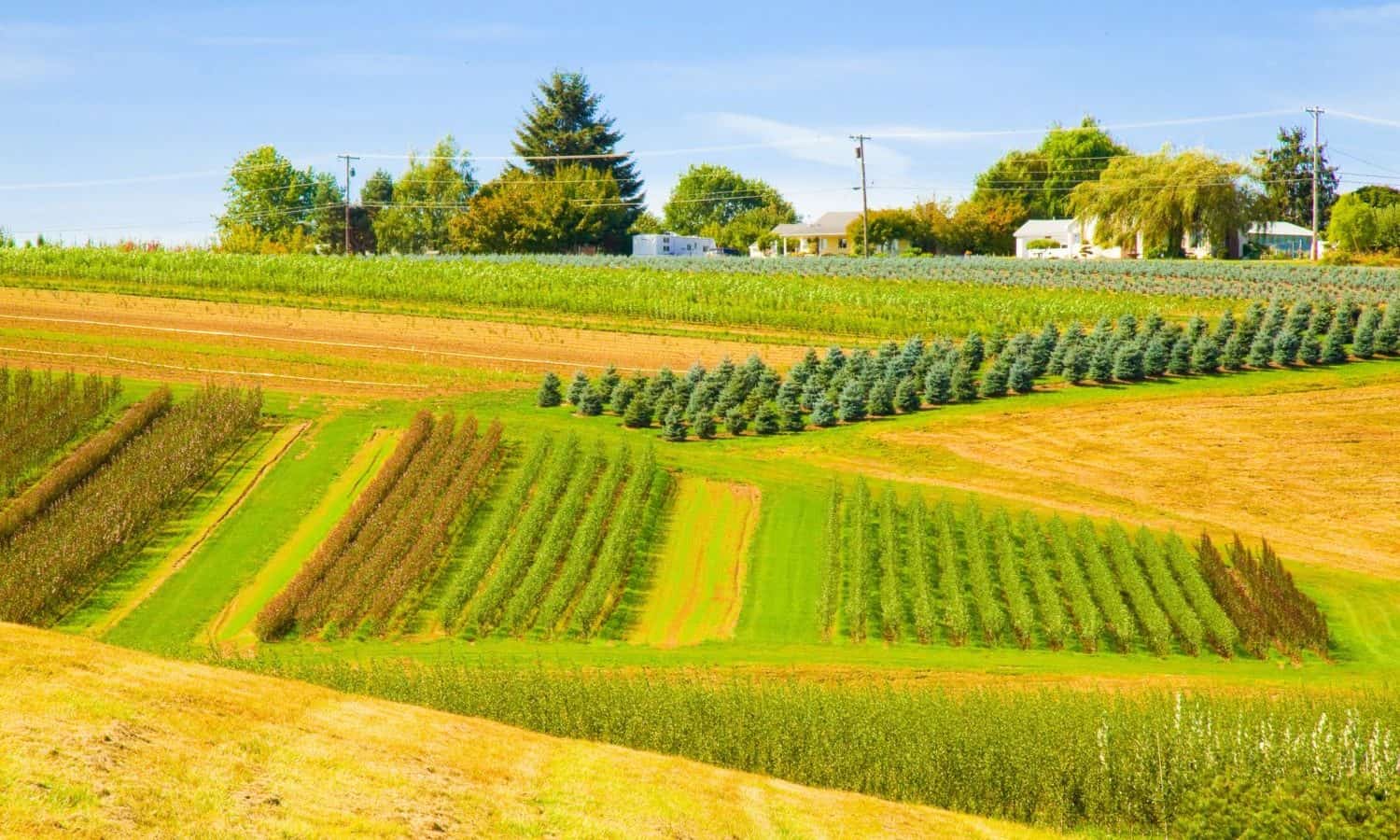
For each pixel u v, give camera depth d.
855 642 39.53
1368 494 50.44
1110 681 35.38
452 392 64.69
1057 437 57.25
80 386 59.81
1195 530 48.12
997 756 26.64
